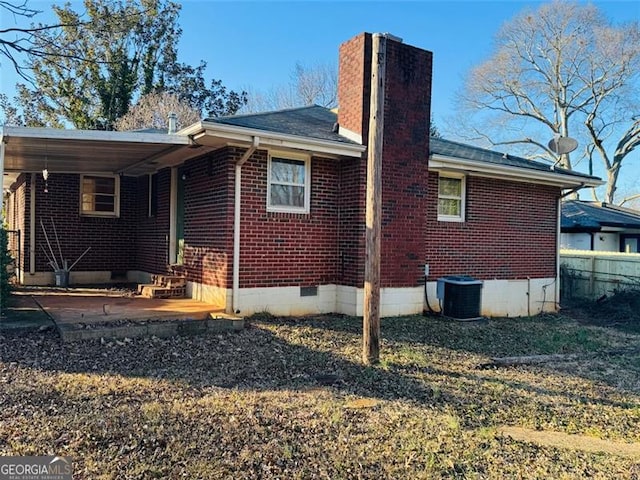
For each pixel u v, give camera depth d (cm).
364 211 948
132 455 351
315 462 354
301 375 582
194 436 389
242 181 881
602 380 634
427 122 1034
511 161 1250
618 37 2850
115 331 688
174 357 624
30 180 1230
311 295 967
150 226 1262
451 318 1027
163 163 1092
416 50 1019
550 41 3034
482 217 1181
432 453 376
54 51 822
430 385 564
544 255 1316
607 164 3062
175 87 2842
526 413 489
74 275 1280
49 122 2423
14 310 817
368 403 491
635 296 1256
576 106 3066
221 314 809
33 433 381
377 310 643
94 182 1313
